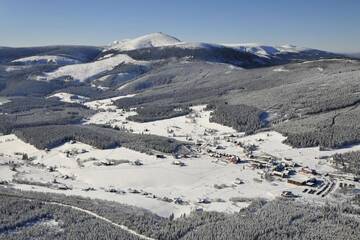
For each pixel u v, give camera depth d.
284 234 159.50
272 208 185.88
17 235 160.88
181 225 170.12
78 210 185.50
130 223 171.62
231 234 159.12
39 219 176.75
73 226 169.25
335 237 156.88
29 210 183.50
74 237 159.88
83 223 172.00
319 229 163.50
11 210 182.00
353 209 184.38
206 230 163.88
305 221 171.38
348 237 156.62
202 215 180.50
